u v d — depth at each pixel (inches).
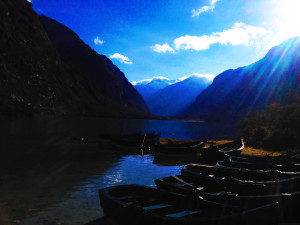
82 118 4554.6
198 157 834.8
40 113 3924.7
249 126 1289.4
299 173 356.5
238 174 390.6
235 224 195.6
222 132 2493.8
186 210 249.0
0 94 3400.6
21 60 4266.7
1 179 454.6
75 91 6328.7
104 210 271.4
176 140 1316.4
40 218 284.7
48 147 930.1
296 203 245.3
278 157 520.4
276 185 304.7
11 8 5093.5
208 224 191.8
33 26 5536.4
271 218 209.3
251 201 250.1
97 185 431.8
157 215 206.4
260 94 7121.1
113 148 1004.6
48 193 379.6
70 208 318.7
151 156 848.3
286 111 1074.1
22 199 348.2
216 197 259.1
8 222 271.0
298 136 916.0
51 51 5738.2
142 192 294.8
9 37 4338.1
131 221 220.2
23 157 696.4
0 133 1316.4
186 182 348.5
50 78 4980.3
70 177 486.6
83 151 888.3
